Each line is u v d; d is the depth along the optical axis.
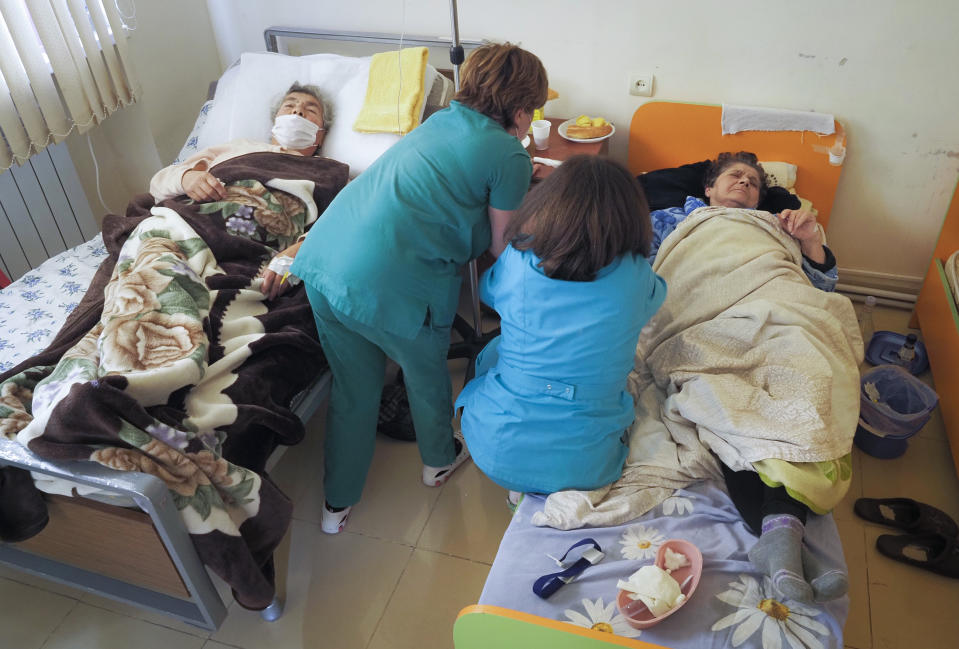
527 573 1.34
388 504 1.89
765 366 1.58
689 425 1.60
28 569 1.50
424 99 2.26
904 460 1.96
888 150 2.31
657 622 1.22
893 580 1.65
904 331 2.40
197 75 2.82
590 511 1.45
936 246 2.25
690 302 1.79
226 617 1.56
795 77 2.29
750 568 1.32
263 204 1.98
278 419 1.54
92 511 1.32
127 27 2.42
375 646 1.57
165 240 1.76
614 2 2.32
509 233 1.39
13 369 1.51
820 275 1.94
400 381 2.15
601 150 2.38
